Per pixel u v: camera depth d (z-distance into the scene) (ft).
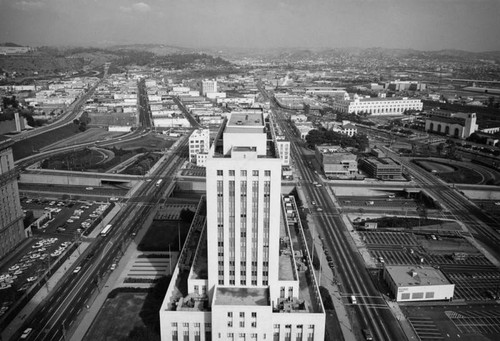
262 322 510.99
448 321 648.79
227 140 557.33
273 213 529.86
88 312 653.30
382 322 642.63
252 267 553.23
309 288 594.24
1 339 590.55
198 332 533.96
